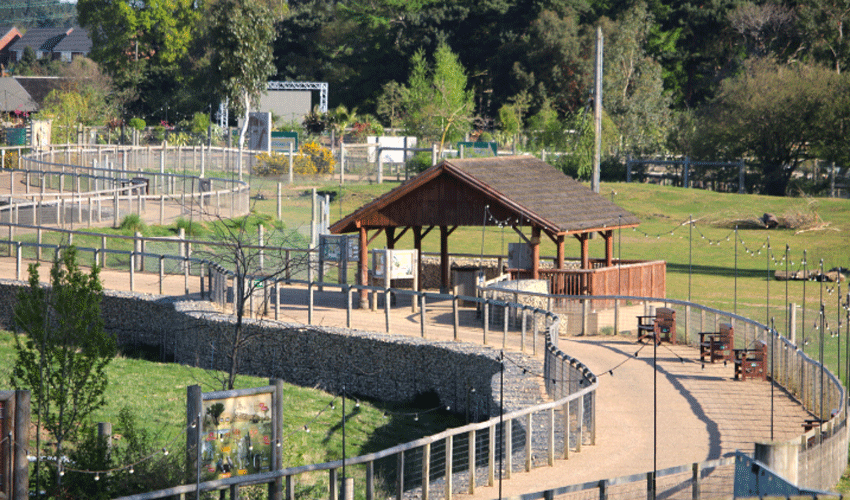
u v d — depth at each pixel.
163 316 52.75
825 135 125.75
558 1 194.38
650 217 103.31
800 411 34.34
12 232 69.38
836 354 42.75
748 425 32.41
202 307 51.28
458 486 26.34
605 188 116.25
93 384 27.98
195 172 110.94
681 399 36.16
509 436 27.30
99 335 27.42
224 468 23.12
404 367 43.66
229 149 116.44
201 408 22.77
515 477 27.22
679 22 197.12
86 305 27.45
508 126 160.50
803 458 23.95
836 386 30.72
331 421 39.06
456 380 41.97
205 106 195.62
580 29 192.88
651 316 47.75
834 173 128.12
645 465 28.03
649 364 42.47
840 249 83.62
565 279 54.06
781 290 64.31
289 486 22.94
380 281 54.06
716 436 31.11
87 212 79.19
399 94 194.38
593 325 49.75
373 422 39.53
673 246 87.31
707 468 24.36
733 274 72.56
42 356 26.50
